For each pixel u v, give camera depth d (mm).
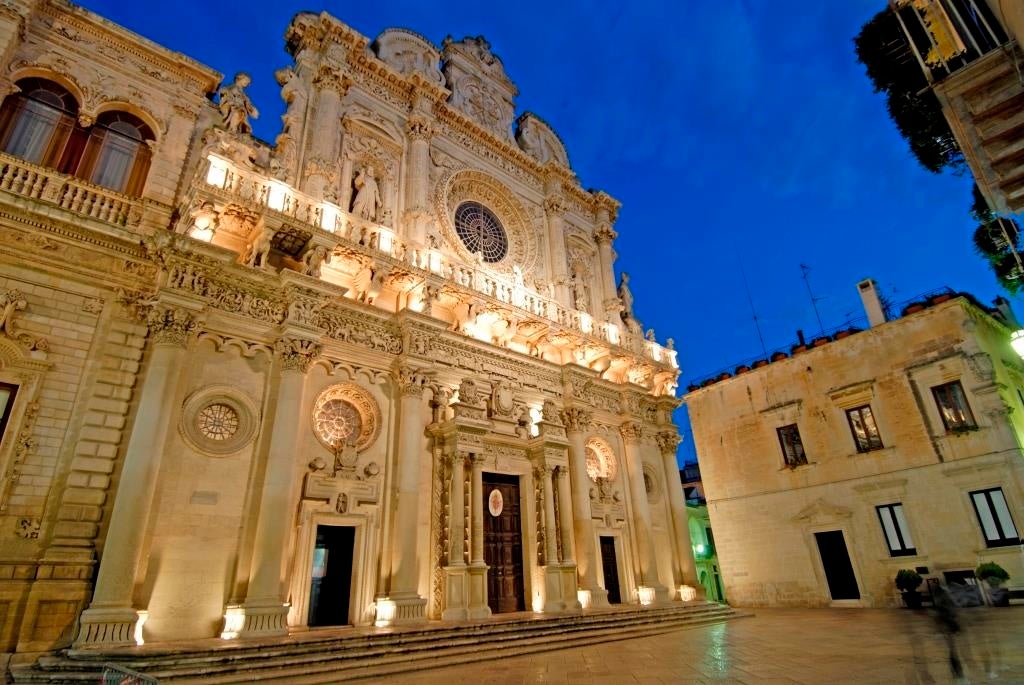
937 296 22609
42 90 14789
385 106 21516
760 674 8445
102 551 11484
